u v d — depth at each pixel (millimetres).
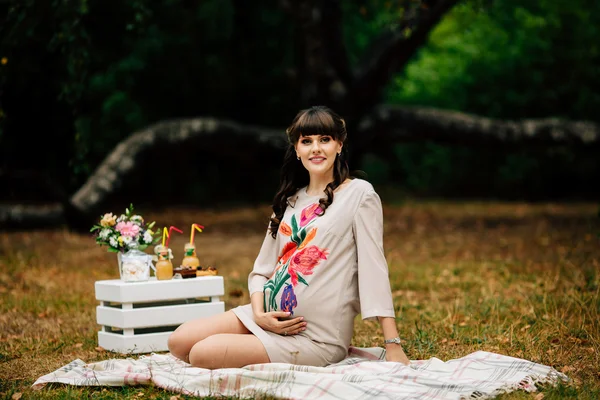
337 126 4090
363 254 3969
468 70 21438
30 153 13883
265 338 3934
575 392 3621
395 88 19047
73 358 4727
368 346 5031
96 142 17625
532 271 7820
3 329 5645
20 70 11234
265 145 14727
